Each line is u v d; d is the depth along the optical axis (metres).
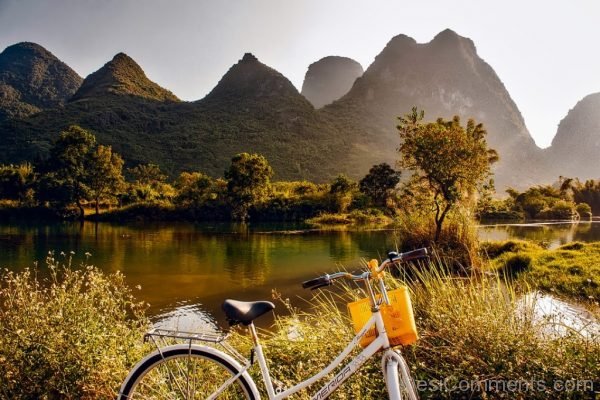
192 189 71.69
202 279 20.31
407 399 2.42
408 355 3.57
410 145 23.25
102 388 3.33
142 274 21.59
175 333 2.49
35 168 77.44
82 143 72.88
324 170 176.38
